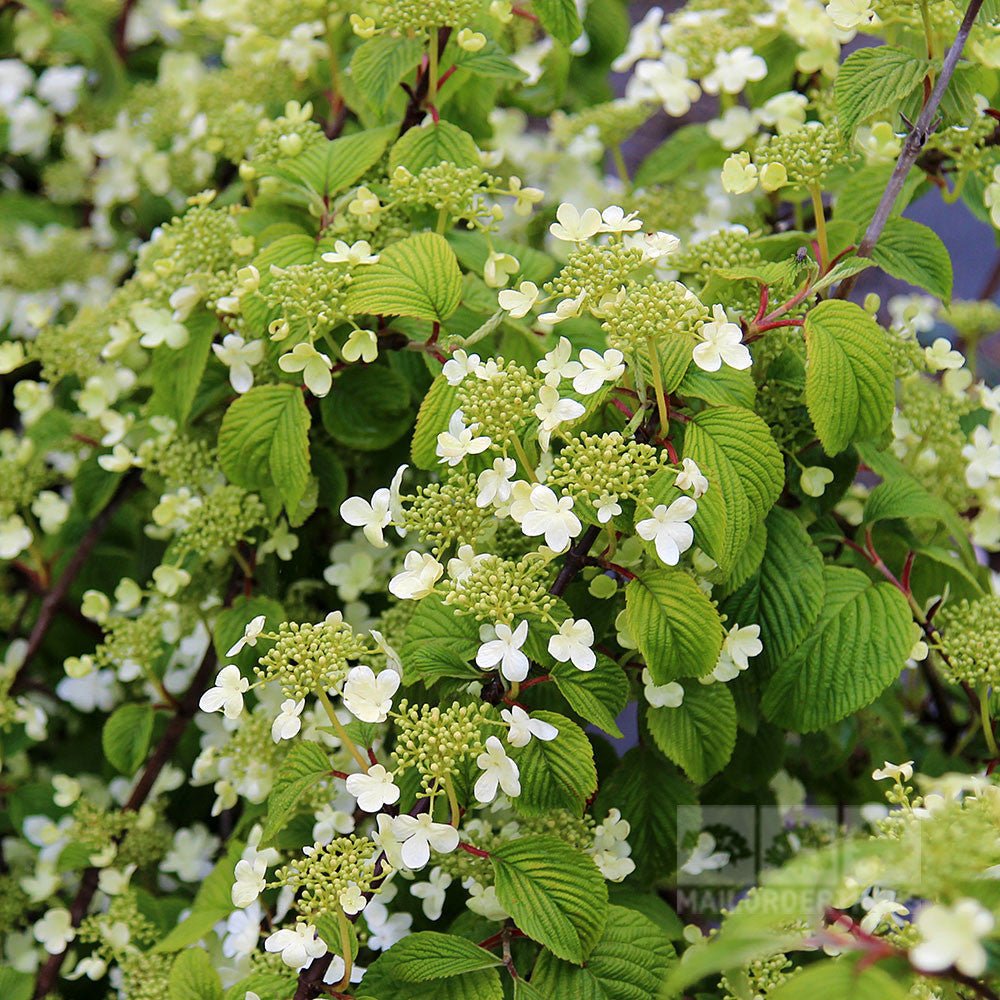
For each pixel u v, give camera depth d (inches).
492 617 30.6
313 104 41.9
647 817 34.6
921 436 37.4
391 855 30.2
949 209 66.4
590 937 30.6
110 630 42.0
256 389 34.5
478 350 35.1
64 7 53.3
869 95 32.9
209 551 36.3
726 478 31.0
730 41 39.7
